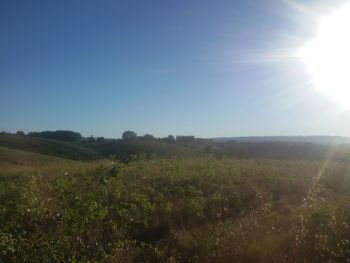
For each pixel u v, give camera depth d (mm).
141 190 12703
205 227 9391
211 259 7438
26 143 70750
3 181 15727
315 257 7586
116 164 11914
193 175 15523
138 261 7453
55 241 6582
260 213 10609
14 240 6656
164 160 20188
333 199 12945
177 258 7547
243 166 20312
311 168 21766
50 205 9492
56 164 24281
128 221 9188
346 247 8055
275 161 26312
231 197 12539
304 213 10195
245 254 7508
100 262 6875
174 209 10742
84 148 72438
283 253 7715
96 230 8203
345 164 25297
